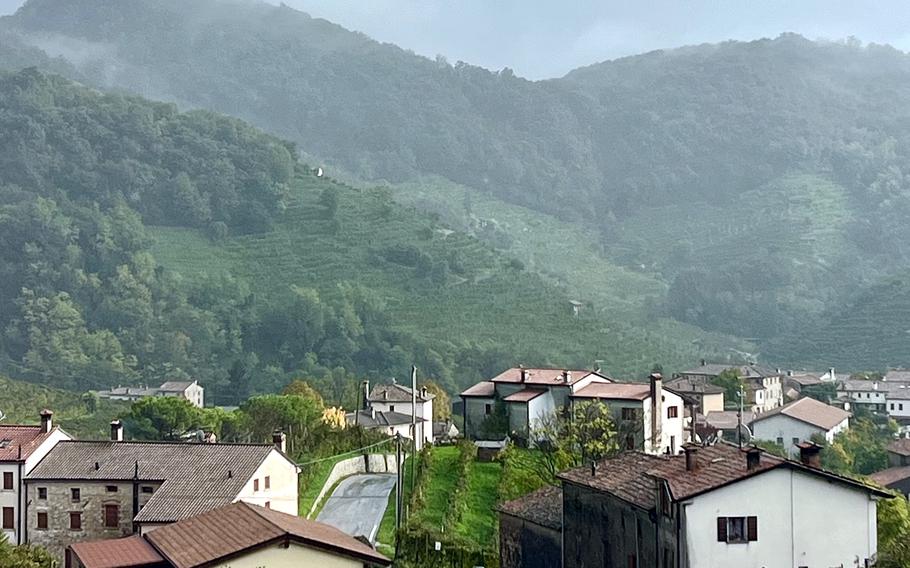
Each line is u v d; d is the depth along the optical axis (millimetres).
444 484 105312
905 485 143750
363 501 109688
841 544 56938
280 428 137125
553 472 96375
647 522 59688
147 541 61281
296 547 54438
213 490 86000
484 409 125562
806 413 172500
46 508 91188
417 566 80438
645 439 111000
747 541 55906
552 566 72688
